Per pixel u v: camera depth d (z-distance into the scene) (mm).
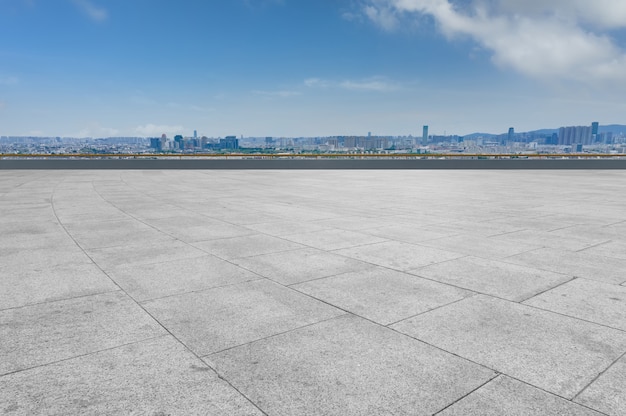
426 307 4676
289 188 18484
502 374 3305
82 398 2971
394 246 7547
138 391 3066
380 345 3789
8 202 13297
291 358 3555
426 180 23562
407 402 2943
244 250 7234
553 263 6430
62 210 11711
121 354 3607
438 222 10016
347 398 2992
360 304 4766
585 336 3951
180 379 3225
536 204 13281
